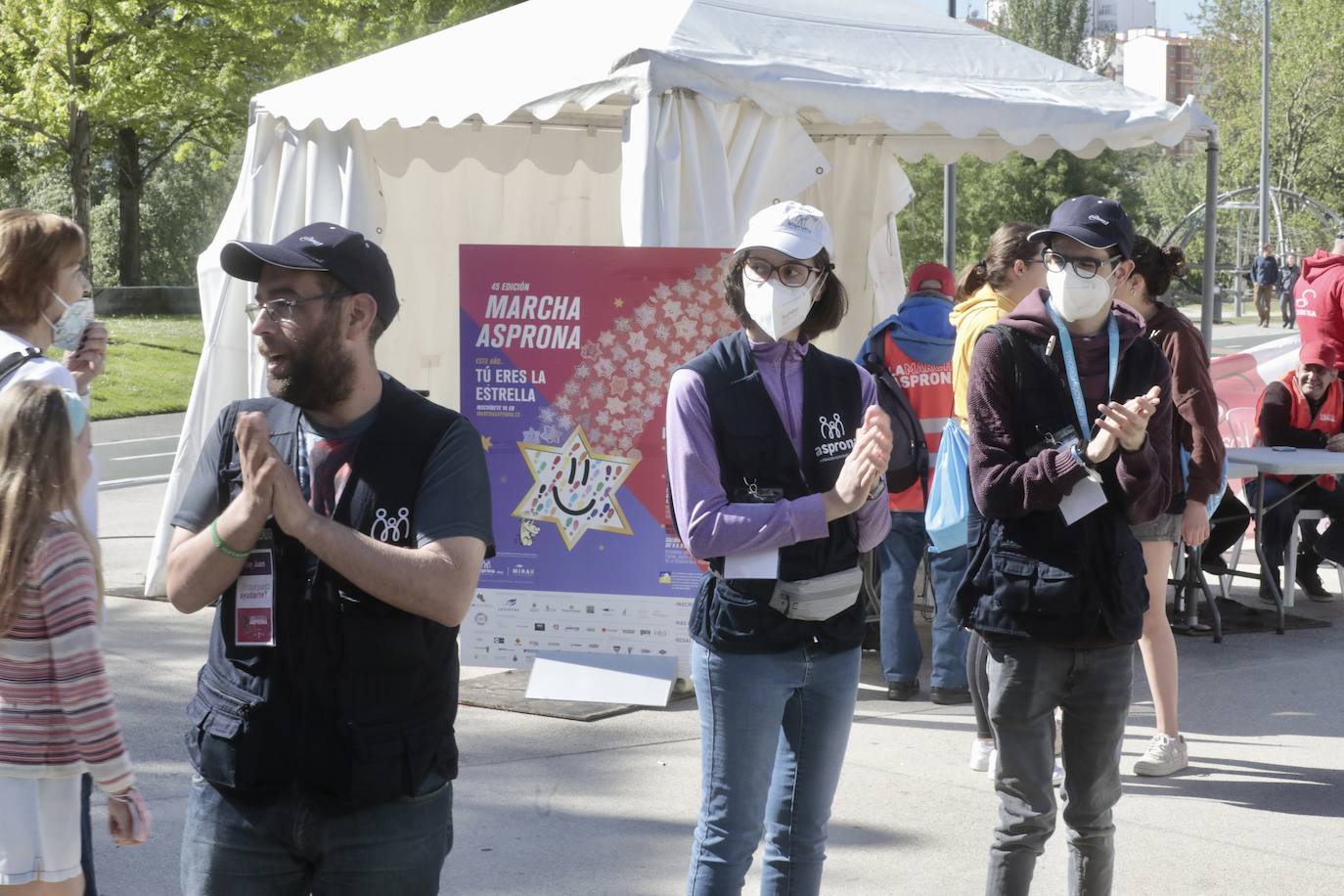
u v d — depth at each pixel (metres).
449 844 2.62
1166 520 5.05
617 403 5.86
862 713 6.15
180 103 22.31
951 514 5.41
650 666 6.04
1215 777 5.28
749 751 3.19
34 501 2.79
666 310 5.79
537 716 5.97
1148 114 7.51
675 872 4.35
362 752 2.44
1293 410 8.08
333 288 2.51
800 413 3.24
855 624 3.26
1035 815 3.56
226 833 2.52
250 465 2.41
